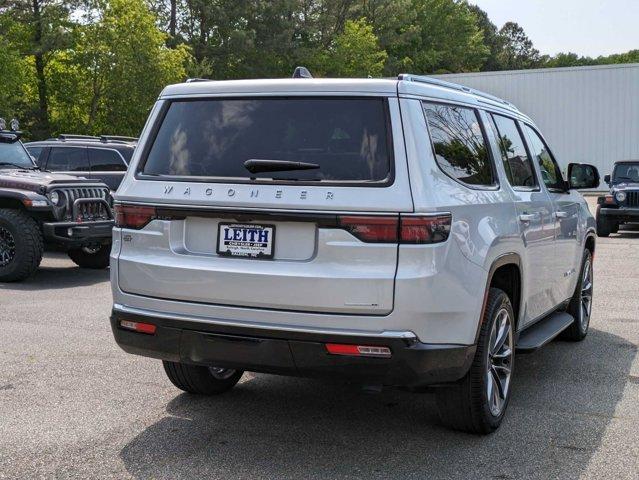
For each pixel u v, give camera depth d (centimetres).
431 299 351
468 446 407
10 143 1126
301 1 5897
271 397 495
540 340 510
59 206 998
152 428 431
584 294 679
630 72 3562
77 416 450
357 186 356
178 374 473
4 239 989
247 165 378
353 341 350
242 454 393
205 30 5331
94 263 1134
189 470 371
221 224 380
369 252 350
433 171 367
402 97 371
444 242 358
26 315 755
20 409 462
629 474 370
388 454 394
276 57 5541
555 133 3722
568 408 477
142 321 397
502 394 441
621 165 1861
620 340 681
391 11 6406
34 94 4156
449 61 7769
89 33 3669
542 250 521
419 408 475
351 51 5528
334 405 479
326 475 365
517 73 3741
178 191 389
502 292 432
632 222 1702
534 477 365
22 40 3956
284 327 362
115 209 417
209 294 378
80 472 367
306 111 383
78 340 645
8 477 360
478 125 455
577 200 641
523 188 507
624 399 497
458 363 373
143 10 3691
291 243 366
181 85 420
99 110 3938
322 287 354
